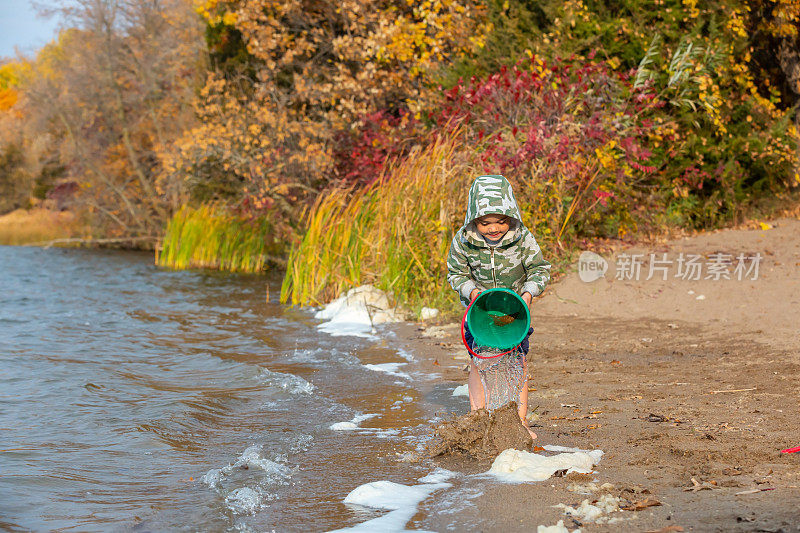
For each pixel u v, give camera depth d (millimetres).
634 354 7535
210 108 17969
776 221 13250
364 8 16688
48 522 3744
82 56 28625
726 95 14266
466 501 3828
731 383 6098
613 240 12867
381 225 11547
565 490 3895
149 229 28125
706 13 14391
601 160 11758
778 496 3572
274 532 3561
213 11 19922
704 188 14391
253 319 11117
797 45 14938
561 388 6297
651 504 3576
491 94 12508
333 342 9148
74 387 6730
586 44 13578
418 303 10750
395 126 15602
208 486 4277
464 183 11297
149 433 5328
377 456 4773
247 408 6145
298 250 13180
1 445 5059
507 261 4980
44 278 17094
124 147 29203
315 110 17812
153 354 8469
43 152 34969
